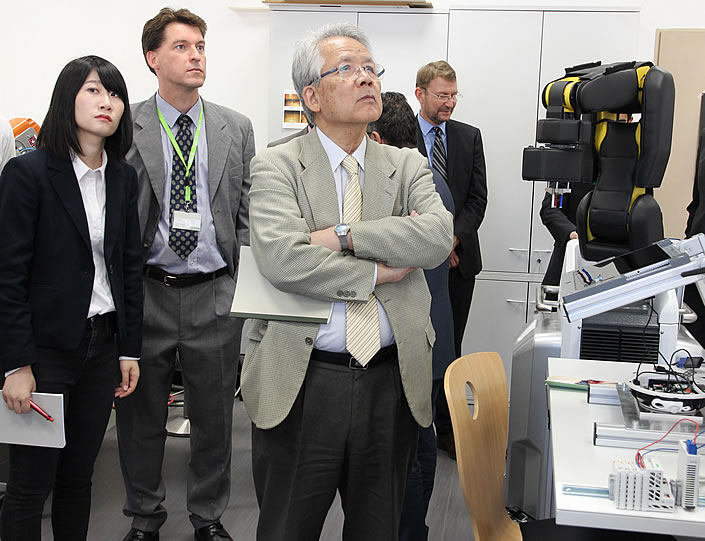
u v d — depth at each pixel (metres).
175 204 2.66
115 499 3.21
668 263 1.70
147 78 5.16
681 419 1.73
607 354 2.49
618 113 2.28
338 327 1.83
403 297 1.88
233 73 5.05
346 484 1.94
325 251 1.78
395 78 4.41
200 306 2.72
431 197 1.95
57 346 2.09
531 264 4.36
